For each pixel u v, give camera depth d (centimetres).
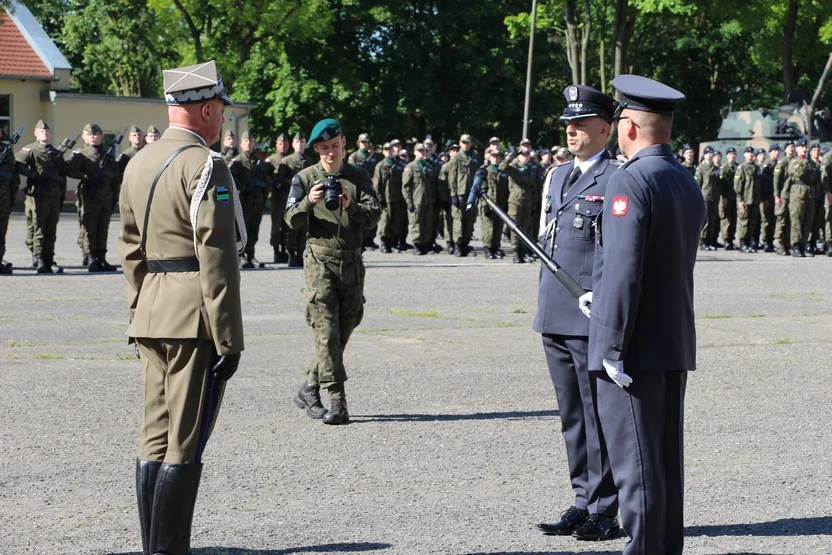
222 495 679
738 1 4181
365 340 1259
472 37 5731
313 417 886
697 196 525
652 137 520
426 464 756
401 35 5591
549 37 5884
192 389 525
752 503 676
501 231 2412
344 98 5297
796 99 3728
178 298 523
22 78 4512
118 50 5384
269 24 4884
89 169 1906
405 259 2369
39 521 624
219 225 511
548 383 1033
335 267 866
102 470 729
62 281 1778
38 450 775
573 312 620
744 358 1173
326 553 577
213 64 543
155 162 531
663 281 511
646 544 513
